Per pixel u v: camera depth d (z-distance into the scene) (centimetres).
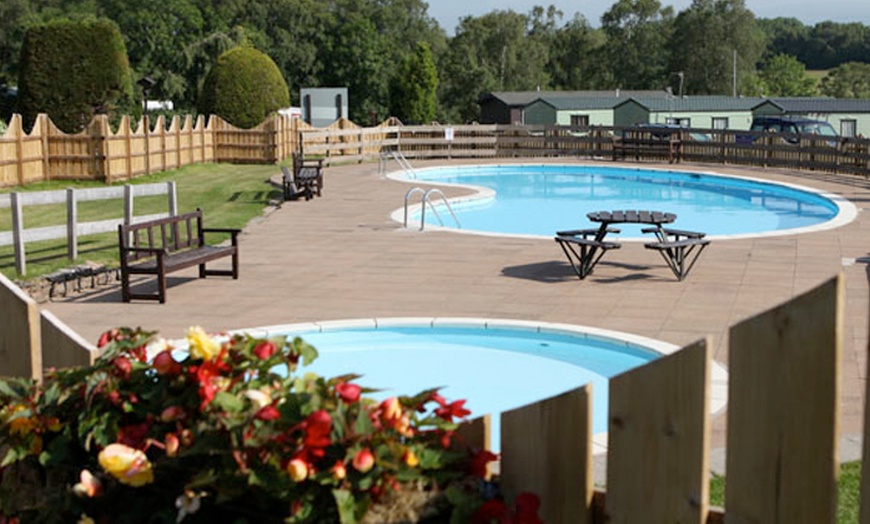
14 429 349
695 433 258
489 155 3334
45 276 1090
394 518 284
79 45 2962
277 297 1064
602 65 10106
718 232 1802
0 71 5516
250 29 7069
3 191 2133
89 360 383
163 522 324
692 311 981
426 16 9188
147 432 330
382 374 827
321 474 283
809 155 2711
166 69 6081
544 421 298
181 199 2108
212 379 318
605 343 881
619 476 282
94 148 2342
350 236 1532
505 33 9288
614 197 2375
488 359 870
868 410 246
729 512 262
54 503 342
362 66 7281
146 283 1150
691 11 9825
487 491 309
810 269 1215
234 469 296
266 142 2977
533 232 1798
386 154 2842
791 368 244
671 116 5172
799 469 244
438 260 1299
